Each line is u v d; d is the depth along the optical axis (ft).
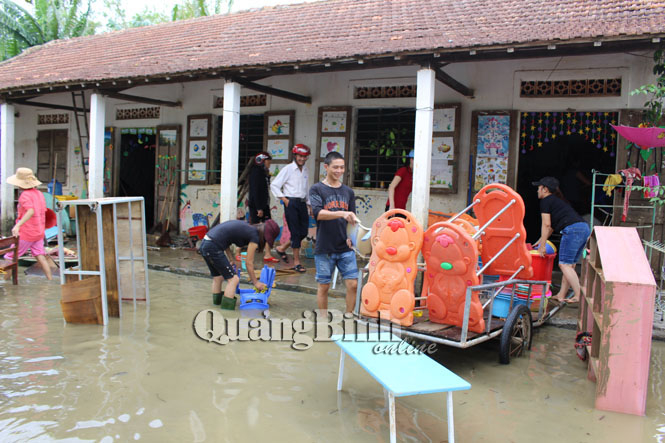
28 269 25.13
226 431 10.69
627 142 24.18
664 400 12.82
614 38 18.89
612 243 13.33
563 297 20.97
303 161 26.78
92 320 17.61
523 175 35.19
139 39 38.70
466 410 12.06
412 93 29.78
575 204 32.50
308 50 25.57
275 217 33.42
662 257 23.61
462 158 28.30
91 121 32.24
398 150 30.55
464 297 14.19
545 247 19.57
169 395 12.29
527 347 16.16
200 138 36.37
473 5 27.02
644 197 23.65
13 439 10.09
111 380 13.05
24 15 67.67
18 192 42.55
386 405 12.19
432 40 22.34
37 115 43.70
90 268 18.17
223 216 27.96
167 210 37.96
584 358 15.29
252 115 35.09
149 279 25.11
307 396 12.51
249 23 34.71
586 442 10.74
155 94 37.99
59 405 11.60
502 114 27.02
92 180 32.50
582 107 25.63
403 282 14.62
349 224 17.16
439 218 25.14
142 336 16.51
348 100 31.19
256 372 13.87
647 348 11.89
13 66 40.60
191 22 39.47
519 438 10.84
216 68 26.61
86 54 38.24
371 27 27.35
